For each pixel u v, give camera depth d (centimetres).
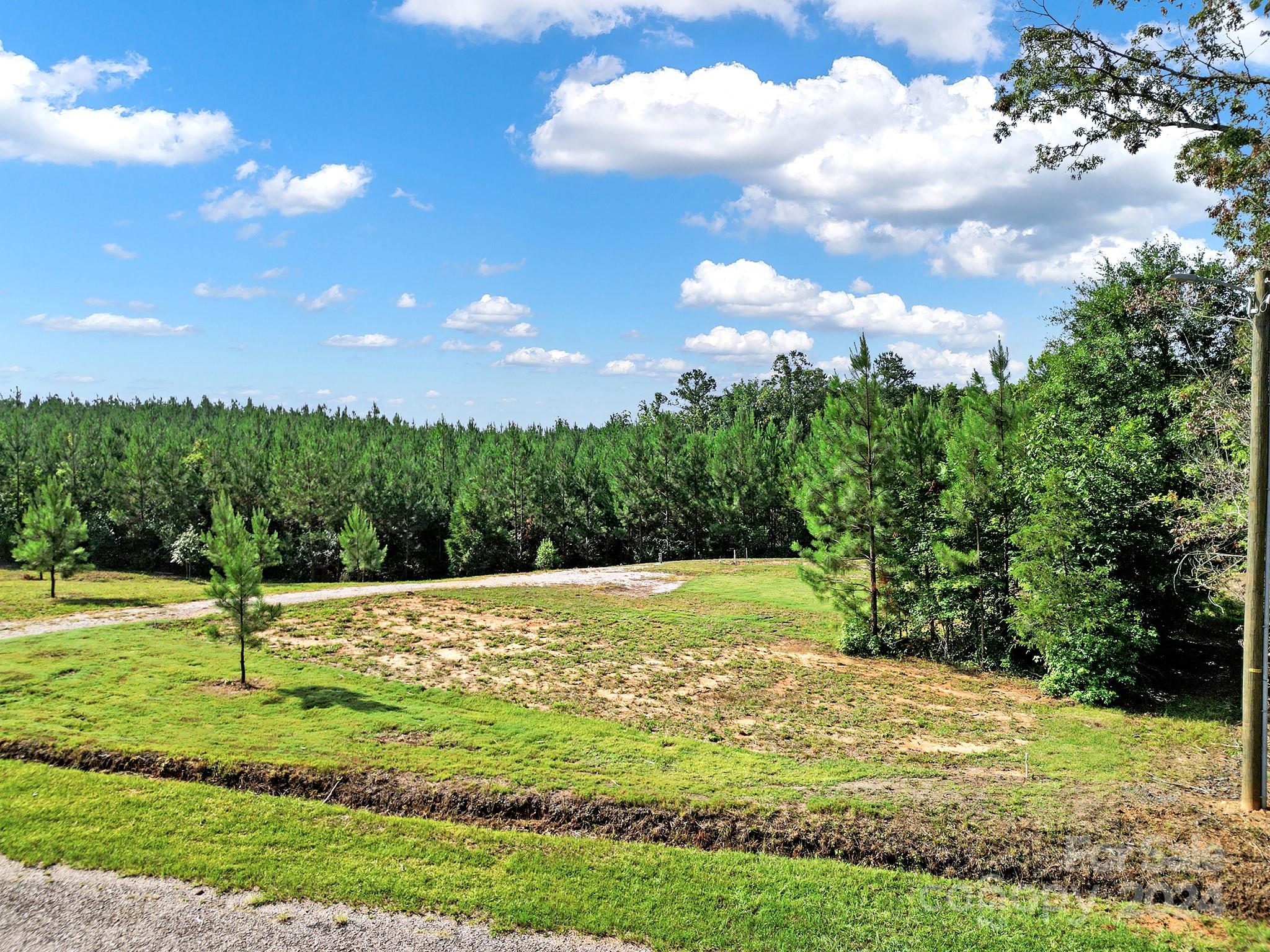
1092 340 2495
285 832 1152
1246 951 935
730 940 935
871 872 1102
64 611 2716
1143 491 1966
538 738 1560
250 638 1861
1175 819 1218
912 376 8681
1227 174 1681
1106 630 1914
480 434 8881
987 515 2333
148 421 8744
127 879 1022
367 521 4538
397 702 1756
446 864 1084
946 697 1962
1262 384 1239
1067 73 1764
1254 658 1250
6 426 7175
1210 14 1633
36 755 1383
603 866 1095
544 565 5184
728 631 2628
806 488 2609
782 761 1485
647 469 5719
